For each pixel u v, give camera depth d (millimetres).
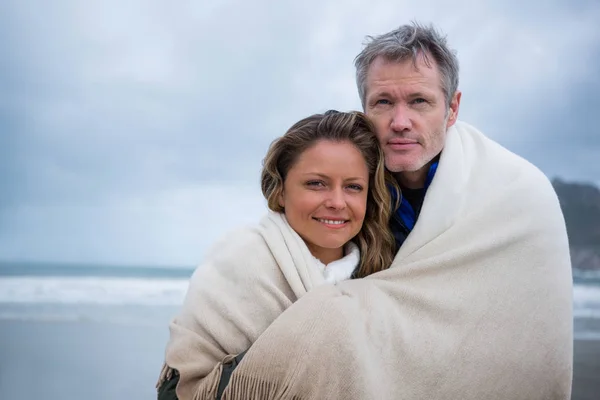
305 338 2152
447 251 2455
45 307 15023
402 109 2588
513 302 2418
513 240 2461
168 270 29141
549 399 2467
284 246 2457
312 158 2441
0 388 6590
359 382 2123
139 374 7281
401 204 2787
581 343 10148
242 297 2400
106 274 25766
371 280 2400
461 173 2580
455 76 2719
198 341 2344
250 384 2141
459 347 2342
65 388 6613
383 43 2648
